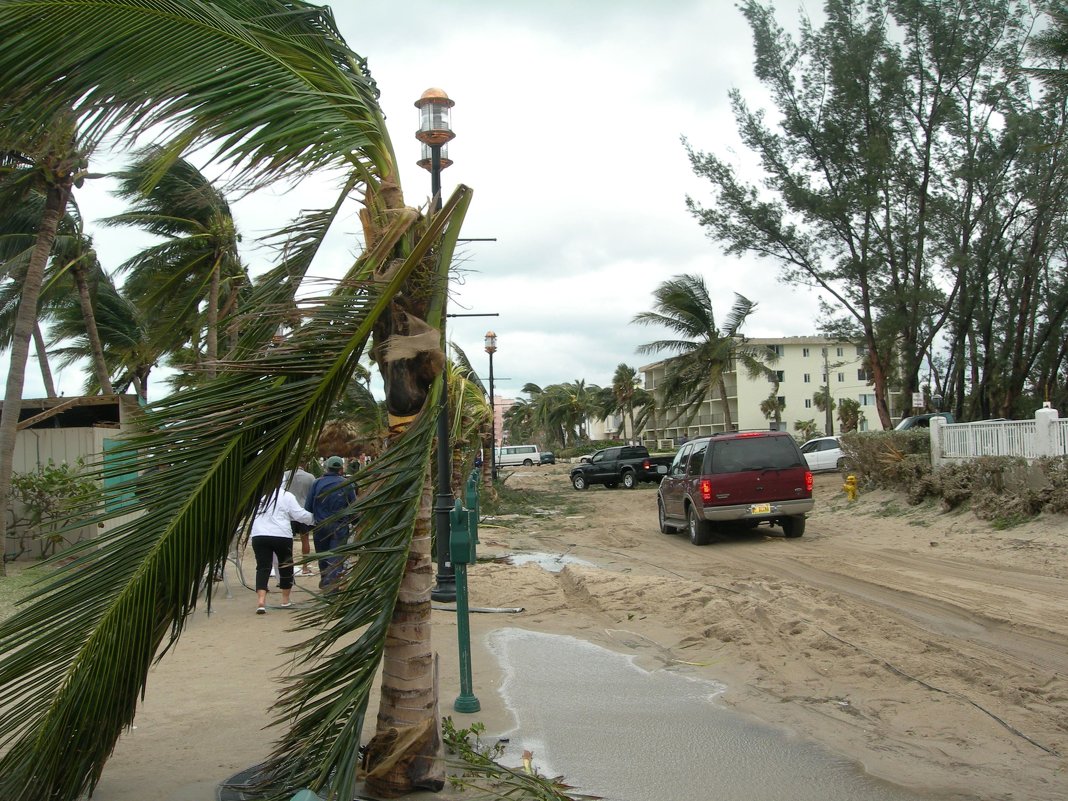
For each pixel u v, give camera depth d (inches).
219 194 150.6
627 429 3870.6
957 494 608.1
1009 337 1280.8
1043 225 1159.0
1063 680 236.7
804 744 199.5
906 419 1145.4
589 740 204.1
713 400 2955.2
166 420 143.4
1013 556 454.9
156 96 134.9
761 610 330.0
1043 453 600.4
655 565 510.0
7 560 540.4
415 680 164.7
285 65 149.4
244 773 174.2
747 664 271.1
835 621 316.2
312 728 140.2
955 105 1111.0
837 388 2866.6
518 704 233.8
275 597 410.0
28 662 128.6
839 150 1170.0
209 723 217.3
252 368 147.9
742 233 1219.2
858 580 413.4
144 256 698.8
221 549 142.3
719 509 585.9
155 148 139.3
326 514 380.5
